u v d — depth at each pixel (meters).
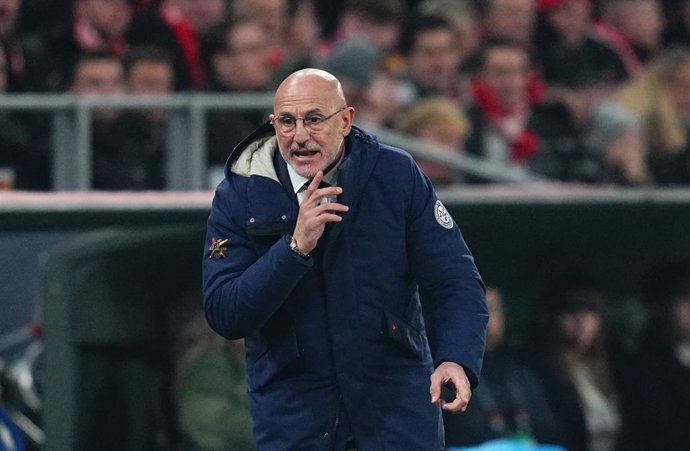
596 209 31.69
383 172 16.39
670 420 33.69
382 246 16.33
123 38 36.47
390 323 16.33
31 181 33.34
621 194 31.72
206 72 36.03
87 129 32.50
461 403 15.59
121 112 33.69
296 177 16.11
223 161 33.72
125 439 30.22
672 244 34.31
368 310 16.31
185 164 33.06
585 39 43.03
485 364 31.84
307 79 15.65
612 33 44.84
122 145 33.59
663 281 34.25
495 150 37.69
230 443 30.27
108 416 30.14
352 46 34.53
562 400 32.41
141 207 28.64
